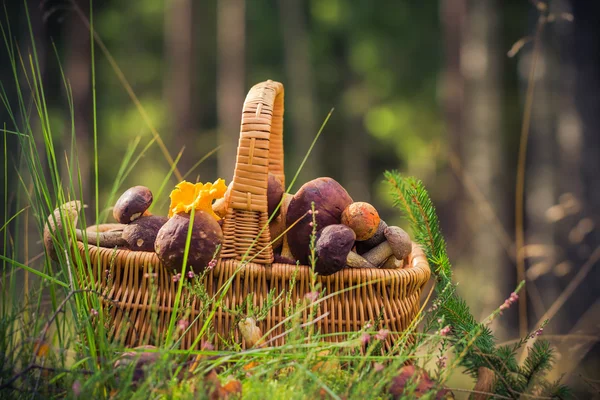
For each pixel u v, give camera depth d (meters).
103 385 1.15
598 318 2.86
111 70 9.35
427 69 9.27
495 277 4.86
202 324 1.25
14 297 1.29
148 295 1.26
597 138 3.37
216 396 1.13
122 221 1.31
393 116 8.97
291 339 1.17
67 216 1.27
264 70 10.12
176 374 1.15
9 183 3.94
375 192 9.94
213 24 9.73
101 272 1.27
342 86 10.11
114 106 9.28
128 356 1.15
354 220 1.27
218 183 1.27
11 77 5.89
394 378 1.18
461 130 5.57
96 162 1.30
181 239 1.23
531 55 5.77
